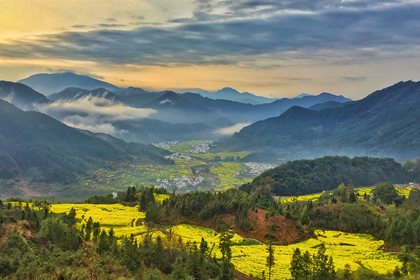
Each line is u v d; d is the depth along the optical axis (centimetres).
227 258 12644
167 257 12269
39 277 8262
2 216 12875
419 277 11219
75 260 9906
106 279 9306
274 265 13575
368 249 16725
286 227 18600
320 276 11538
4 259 9138
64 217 15525
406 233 16662
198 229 19725
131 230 17875
